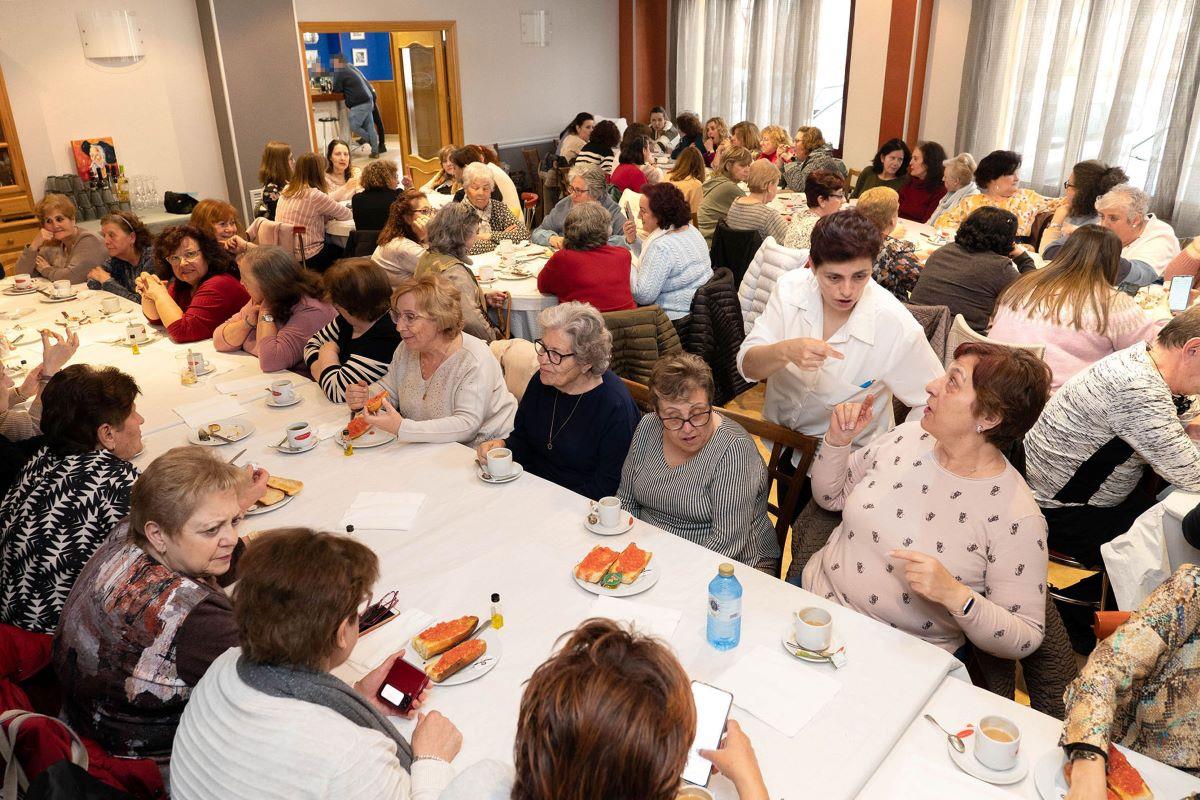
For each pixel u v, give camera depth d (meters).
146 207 7.25
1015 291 3.18
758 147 7.82
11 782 1.32
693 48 10.09
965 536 1.79
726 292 4.17
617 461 2.51
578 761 0.86
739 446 2.18
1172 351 2.33
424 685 1.53
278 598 1.20
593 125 9.21
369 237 5.53
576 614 1.78
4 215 6.42
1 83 6.25
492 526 2.16
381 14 8.60
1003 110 7.40
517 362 3.17
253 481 2.16
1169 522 2.24
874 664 1.63
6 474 2.42
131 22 6.77
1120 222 4.25
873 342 2.38
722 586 1.63
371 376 3.03
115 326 4.08
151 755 1.61
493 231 5.62
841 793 1.33
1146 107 6.57
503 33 9.66
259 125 7.80
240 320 3.64
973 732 1.45
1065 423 2.55
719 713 1.32
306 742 1.16
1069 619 2.70
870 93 8.12
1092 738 1.32
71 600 1.60
